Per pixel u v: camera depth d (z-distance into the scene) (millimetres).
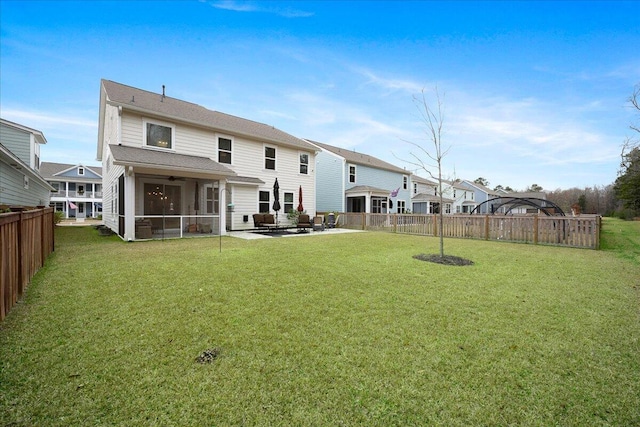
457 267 5988
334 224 18266
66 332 2811
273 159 16266
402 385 2082
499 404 1902
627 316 3391
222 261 6191
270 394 1963
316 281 4742
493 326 3086
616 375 2225
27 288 4152
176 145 12367
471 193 44219
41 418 1708
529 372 2258
